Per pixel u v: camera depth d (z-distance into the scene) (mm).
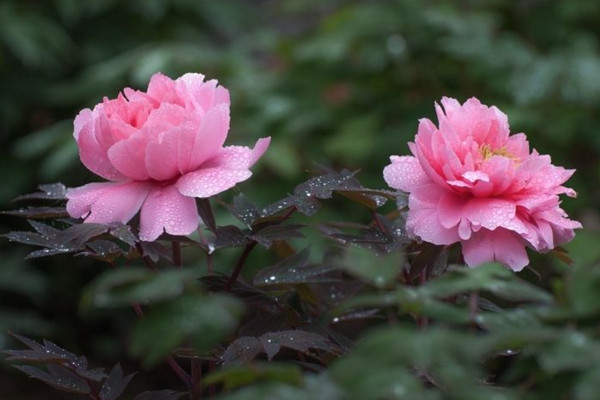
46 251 1861
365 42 4254
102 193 1841
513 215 1829
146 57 4266
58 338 4922
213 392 1900
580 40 4266
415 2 4238
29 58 4812
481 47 3957
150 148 1803
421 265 1869
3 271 4543
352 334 3109
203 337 1603
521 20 4621
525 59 3932
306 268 1933
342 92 4402
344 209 3832
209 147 1830
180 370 1917
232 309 1614
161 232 1804
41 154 4883
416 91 4262
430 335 1586
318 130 4359
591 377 1567
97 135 1836
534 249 1847
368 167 4016
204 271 1957
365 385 1570
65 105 5094
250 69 4504
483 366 1886
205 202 1851
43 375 1873
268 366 1637
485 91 4098
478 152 1862
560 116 3852
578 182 3791
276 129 4191
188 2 5414
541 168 1856
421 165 1875
